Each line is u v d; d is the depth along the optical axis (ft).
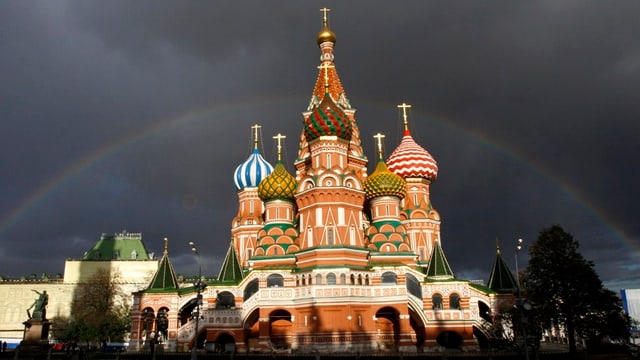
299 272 228.63
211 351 217.15
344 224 234.99
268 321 223.30
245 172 316.19
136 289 431.02
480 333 239.71
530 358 164.14
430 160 313.73
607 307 169.89
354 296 216.95
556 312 173.68
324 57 304.30
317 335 212.02
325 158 245.04
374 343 215.92
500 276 246.88
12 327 428.15
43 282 436.76
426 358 167.12
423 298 232.94
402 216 297.12
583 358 164.86
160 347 233.96
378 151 277.64
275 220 258.78
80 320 304.91
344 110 290.97
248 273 249.75
